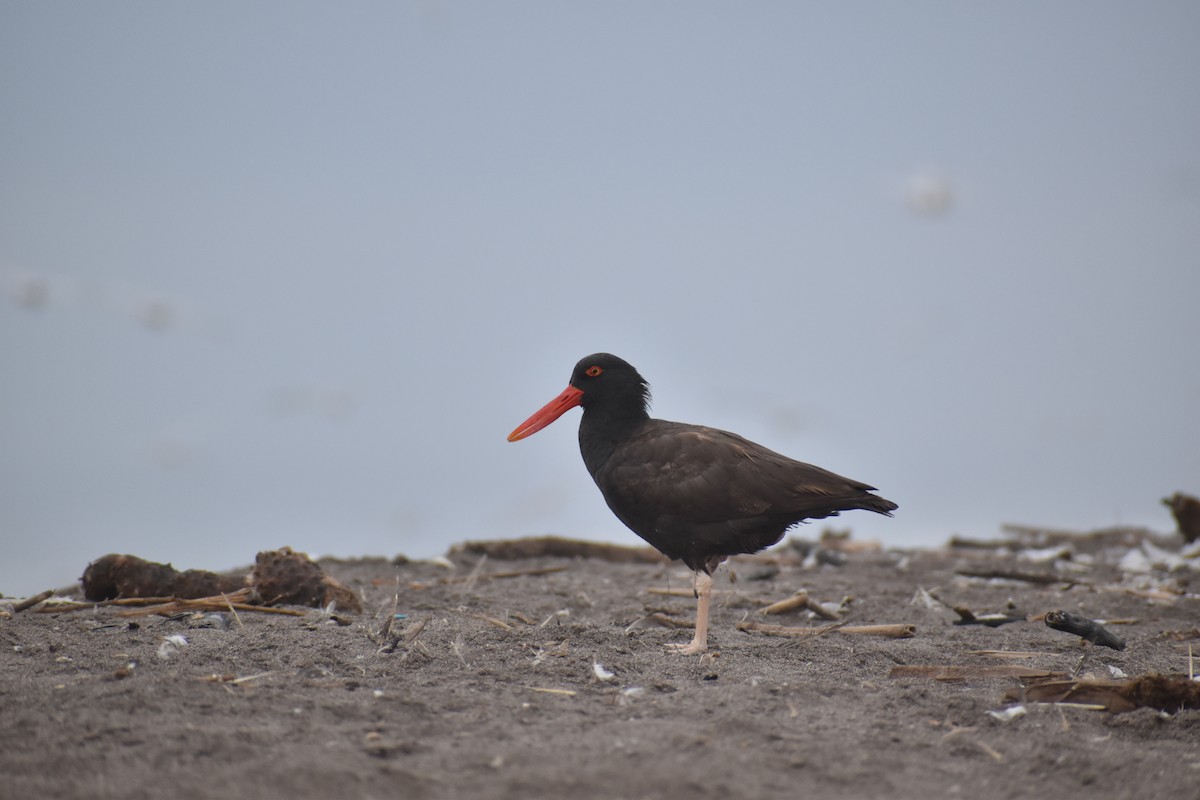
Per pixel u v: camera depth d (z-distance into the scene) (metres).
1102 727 9.80
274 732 8.77
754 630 13.56
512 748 8.60
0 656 11.14
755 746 8.79
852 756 8.71
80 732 8.68
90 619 12.67
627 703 9.97
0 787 7.68
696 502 13.02
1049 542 22.89
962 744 9.07
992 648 12.84
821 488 12.92
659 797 7.72
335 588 13.91
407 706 9.59
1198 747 9.36
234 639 11.73
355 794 7.66
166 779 7.84
